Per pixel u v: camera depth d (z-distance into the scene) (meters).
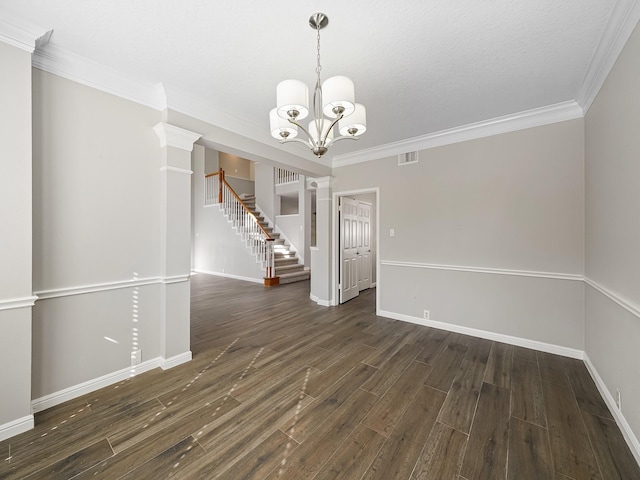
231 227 7.67
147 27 1.74
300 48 1.94
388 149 3.93
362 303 4.80
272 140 3.50
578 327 2.67
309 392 2.12
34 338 1.88
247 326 3.63
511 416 1.84
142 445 1.58
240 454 1.52
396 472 1.41
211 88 2.46
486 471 1.42
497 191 3.11
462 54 1.99
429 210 3.59
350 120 1.70
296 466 1.45
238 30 1.77
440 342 3.08
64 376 2.00
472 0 1.52
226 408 1.92
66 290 2.00
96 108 2.16
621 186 1.77
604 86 2.07
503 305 3.08
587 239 2.54
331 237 4.64
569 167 2.72
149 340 2.46
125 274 2.31
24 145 1.71
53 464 1.45
